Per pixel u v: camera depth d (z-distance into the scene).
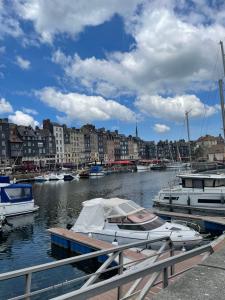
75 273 12.57
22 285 11.55
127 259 11.39
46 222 24.19
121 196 40.25
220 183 24.45
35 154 111.38
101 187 53.75
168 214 20.38
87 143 140.88
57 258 14.87
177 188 26.72
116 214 14.81
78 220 16.05
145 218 14.74
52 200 37.34
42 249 16.56
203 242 15.09
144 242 6.13
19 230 21.58
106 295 7.76
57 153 122.69
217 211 23.44
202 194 24.28
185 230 14.10
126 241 13.89
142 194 42.12
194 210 24.47
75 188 53.22
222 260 4.75
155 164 127.88
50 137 119.00
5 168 89.12
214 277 3.97
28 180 73.94
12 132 105.88
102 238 14.63
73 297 2.74
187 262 10.08
